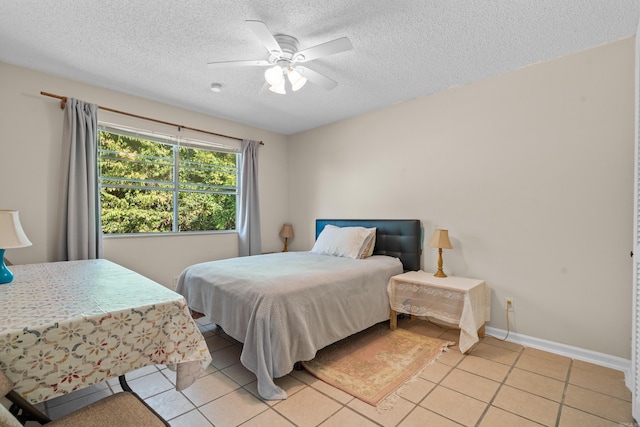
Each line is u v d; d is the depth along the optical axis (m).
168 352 1.20
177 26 2.06
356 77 2.79
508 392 1.87
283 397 1.80
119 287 1.49
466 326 2.33
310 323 2.09
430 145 3.18
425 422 1.60
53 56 2.46
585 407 1.71
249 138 4.33
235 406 1.74
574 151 2.36
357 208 3.89
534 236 2.53
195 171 3.91
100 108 3.01
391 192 3.52
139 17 1.97
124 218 3.40
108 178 3.20
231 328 2.10
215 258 3.94
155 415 1.00
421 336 2.75
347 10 1.88
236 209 4.33
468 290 2.40
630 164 2.14
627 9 1.85
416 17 1.94
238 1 1.81
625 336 2.15
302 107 3.60
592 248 2.28
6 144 2.55
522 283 2.59
